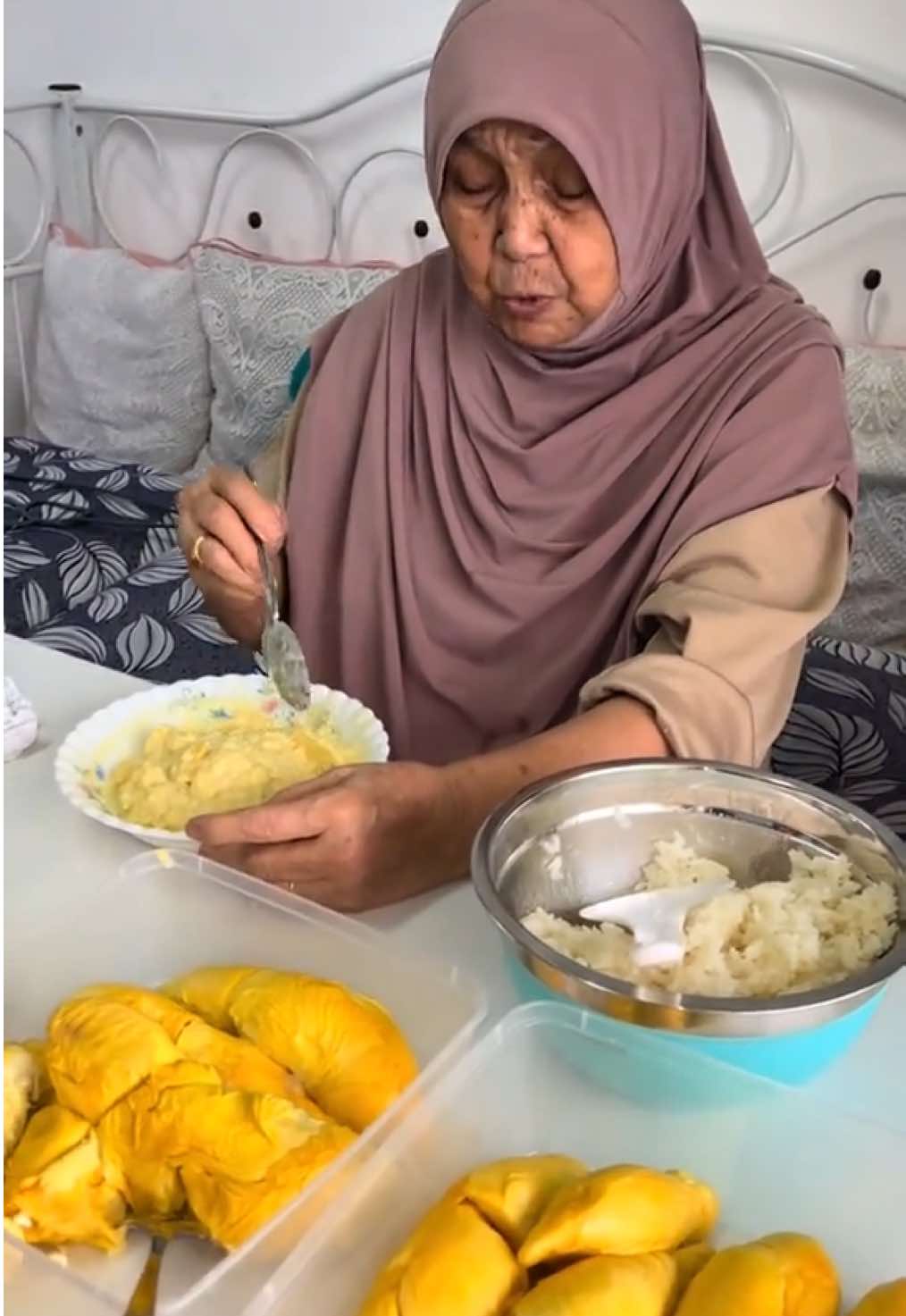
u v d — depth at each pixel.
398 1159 0.52
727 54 1.90
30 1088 0.55
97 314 2.48
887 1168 0.54
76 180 2.59
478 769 0.80
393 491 1.17
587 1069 0.58
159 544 2.07
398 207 2.29
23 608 1.88
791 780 0.72
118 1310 0.49
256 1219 0.49
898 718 1.57
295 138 2.35
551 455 1.09
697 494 0.99
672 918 0.68
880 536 1.85
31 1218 0.50
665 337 1.07
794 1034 0.57
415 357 1.17
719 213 1.07
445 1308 0.46
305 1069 0.56
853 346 1.90
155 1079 0.53
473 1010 0.61
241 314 2.33
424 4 2.13
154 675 1.70
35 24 2.54
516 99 0.90
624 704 0.85
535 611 1.10
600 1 0.95
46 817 0.84
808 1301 0.47
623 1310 0.45
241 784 0.85
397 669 1.18
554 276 0.97
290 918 0.65
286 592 1.24
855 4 1.81
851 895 0.69
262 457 1.30
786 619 0.90
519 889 0.70
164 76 2.44
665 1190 0.50
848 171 1.90
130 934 0.66
